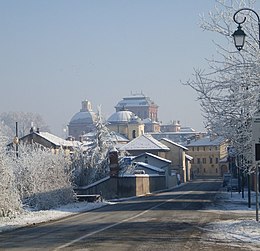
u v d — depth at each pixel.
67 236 21.42
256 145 22.72
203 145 158.25
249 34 24.17
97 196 49.72
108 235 21.44
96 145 69.12
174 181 101.19
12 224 28.58
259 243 18.48
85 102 187.12
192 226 24.80
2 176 32.69
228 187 70.06
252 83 23.69
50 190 42.16
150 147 113.38
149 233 21.98
